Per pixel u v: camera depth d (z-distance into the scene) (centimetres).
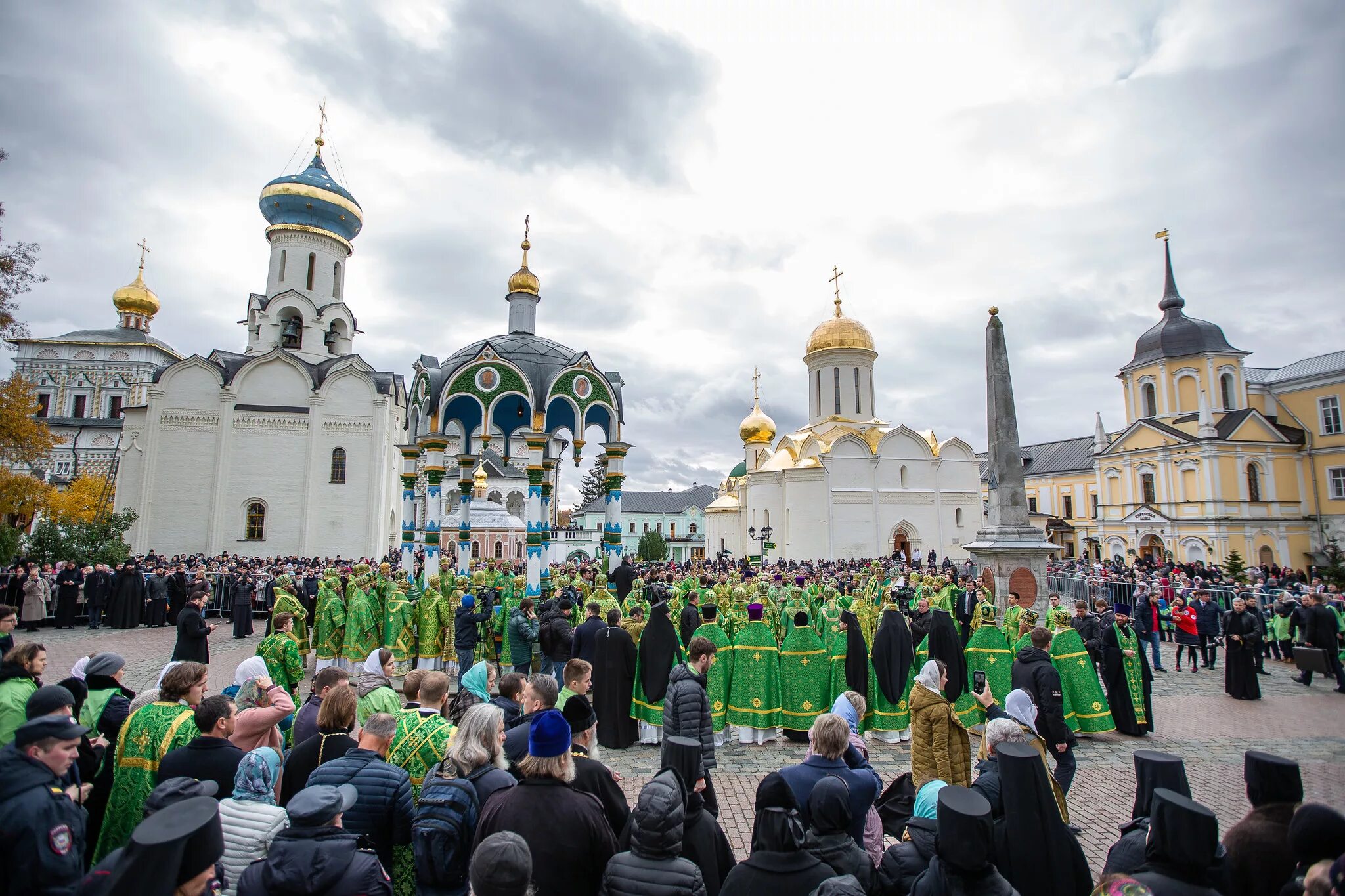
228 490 3700
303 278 4381
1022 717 661
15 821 389
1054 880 416
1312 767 1005
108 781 571
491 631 1536
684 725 684
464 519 2138
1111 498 5475
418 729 573
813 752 546
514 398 2347
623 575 1972
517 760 589
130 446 3800
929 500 5100
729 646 1151
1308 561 4759
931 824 461
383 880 387
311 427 3809
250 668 704
